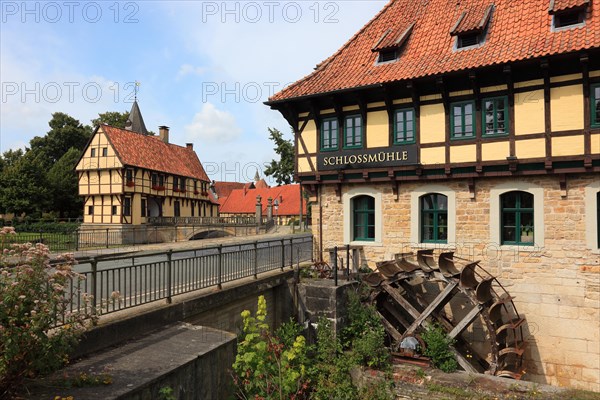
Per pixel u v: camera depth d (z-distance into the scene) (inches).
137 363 227.8
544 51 394.0
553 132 414.0
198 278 344.5
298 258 494.0
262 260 440.5
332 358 390.9
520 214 444.5
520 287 436.5
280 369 273.1
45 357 184.2
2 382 179.6
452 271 433.7
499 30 465.4
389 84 470.3
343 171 519.2
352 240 532.7
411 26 542.6
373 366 377.1
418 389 339.0
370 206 528.4
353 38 594.9
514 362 418.0
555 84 414.9
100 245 936.9
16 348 172.2
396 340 424.5
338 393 352.2
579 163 404.5
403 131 492.7
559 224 420.8
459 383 337.7
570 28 418.3
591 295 406.6
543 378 424.2
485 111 448.8
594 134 398.0
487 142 443.5
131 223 1357.0
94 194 1366.9
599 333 402.9
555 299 421.1
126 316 270.1
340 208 539.2
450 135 463.8
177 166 1646.2
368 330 413.1
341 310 428.5
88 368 219.5
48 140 2046.0
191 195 1706.4
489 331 396.5
